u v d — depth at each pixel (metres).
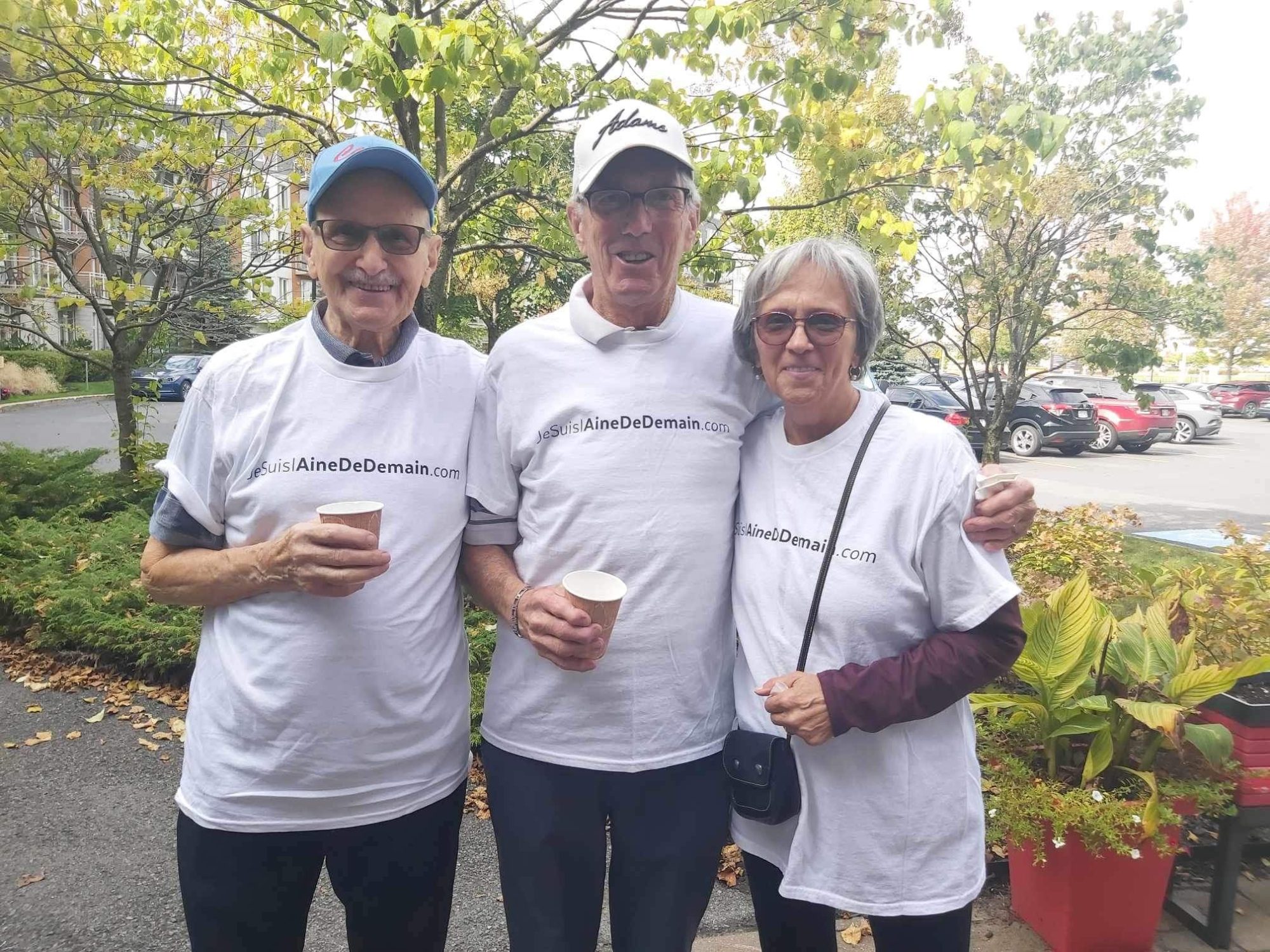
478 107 7.05
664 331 1.79
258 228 7.98
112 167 7.68
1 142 6.75
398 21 3.43
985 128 5.03
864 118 4.60
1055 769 2.75
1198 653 3.21
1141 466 17.75
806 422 1.75
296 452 1.68
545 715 1.75
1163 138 8.19
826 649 1.68
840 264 1.66
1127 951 2.54
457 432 1.82
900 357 10.64
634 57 4.35
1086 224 8.62
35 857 3.20
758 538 1.78
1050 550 4.64
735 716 1.87
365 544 1.52
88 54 5.09
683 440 1.75
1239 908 2.87
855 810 1.68
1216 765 2.49
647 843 1.73
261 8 4.23
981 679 1.61
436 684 1.75
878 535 1.65
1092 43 8.21
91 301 8.17
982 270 8.60
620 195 1.69
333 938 2.77
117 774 3.87
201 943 1.68
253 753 1.64
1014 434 19.64
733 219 5.30
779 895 1.85
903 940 1.73
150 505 7.93
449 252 5.30
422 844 1.76
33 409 24.45
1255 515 12.04
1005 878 3.03
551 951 1.69
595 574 1.63
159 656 4.86
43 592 5.67
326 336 1.73
